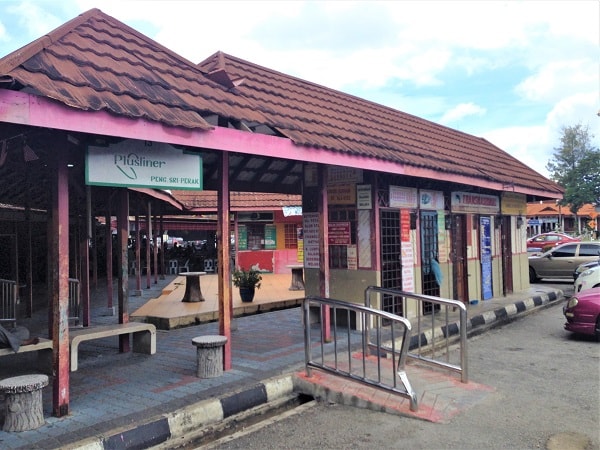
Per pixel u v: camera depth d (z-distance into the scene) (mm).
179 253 26906
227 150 5746
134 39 6750
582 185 44844
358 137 8398
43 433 4531
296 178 10484
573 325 9273
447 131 14711
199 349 6301
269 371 6578
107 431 4562
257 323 10344
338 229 9852
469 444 4645
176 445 4762
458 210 12398
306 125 7535
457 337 9734
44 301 14273
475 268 13164
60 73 4715
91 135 5312
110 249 11930
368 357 7461
